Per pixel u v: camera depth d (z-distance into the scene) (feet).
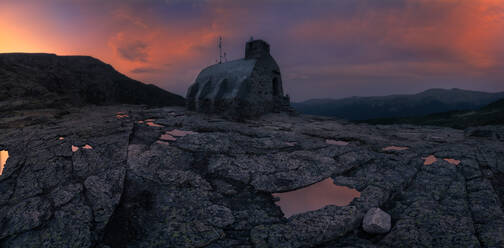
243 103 45.01
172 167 17.19
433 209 11.53
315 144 24.27
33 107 42.70
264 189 14.44
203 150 21.08
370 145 24.98
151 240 9.52
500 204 12.30
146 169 16.40
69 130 26.37
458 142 26.37
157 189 13.93
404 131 34.96
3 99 42.11
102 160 17.48
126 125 29.58
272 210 12.25
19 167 16.11
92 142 21.57
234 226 10.64
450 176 15.90
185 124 33.99
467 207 11.72
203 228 10.38
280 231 10.16
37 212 10.89
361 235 10.31
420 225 10.22
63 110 44.73
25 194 12.64
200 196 13.30
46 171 15.42
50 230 9.70
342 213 11.17
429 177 15.96
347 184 15.11
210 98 47.26
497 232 9.47
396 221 10.89
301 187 14.89
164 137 26.16
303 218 10.96
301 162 18.54
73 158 17.69
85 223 10.17
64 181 14.10
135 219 10.96
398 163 18.49
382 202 12.69
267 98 52.60
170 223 10.67
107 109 53.62
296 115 53.16
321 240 9.77
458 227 9.93
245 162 18.49
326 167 17.65
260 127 35.40
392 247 9.09
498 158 19.57
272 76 54.80
